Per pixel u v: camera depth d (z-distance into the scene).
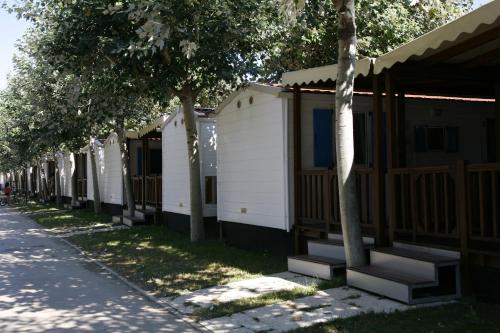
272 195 11.02
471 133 12.23
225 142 13.16
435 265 6.73
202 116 15.20
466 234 6.86
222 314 7.03
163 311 7.57
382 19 12.95
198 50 11.09
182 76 12.15
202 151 15.20
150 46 10.03
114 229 18.45
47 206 36.25
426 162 11.69
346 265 8.09
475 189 7.71
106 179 26.11
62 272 11.00
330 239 9.37
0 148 40.81
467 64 8.46
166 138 17.59
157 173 22.02
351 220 7.92
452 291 7.02
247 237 12.20
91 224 21.08
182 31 10.20
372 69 7.84
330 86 10.41
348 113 7.87
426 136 11.72
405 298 6.67
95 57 12.35
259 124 11.48
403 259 7.29
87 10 10.91
